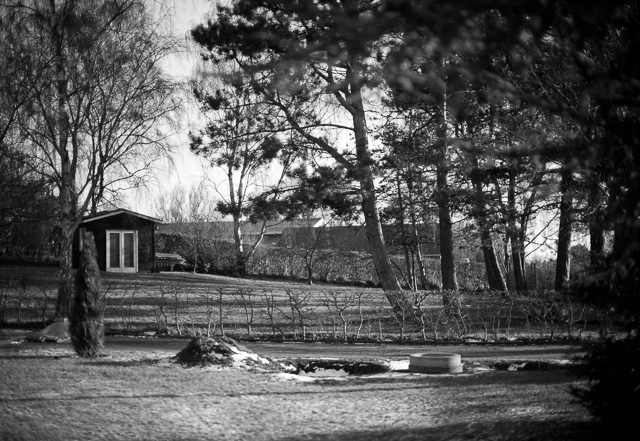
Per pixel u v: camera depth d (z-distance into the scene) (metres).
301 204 21.14
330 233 43.91
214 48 20.78
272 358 13.83
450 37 3.73
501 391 9.63
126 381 10.57
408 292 19.64
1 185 22.50
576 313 20.45
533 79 6.14
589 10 4.00
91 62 20.95
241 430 7.49
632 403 6.63
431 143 20.47
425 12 3.54
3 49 20.62
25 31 20.75
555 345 17.41
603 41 5.48
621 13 4.97
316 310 25.33
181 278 35.59
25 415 8.15
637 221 5.38
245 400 9.18
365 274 43.16
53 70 21.02
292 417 8.12
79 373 11.28
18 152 22.25
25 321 21.06
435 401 9.02
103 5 21.27
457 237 26.38
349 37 3.70
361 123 22.05
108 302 25.70
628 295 6.59
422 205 23.42
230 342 13.26
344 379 11.11
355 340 18.80
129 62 21.31
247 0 19.55
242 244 46.97
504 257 35.72
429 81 4.15
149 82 21.61
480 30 4.09
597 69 5.02
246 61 19.94
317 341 18.88
